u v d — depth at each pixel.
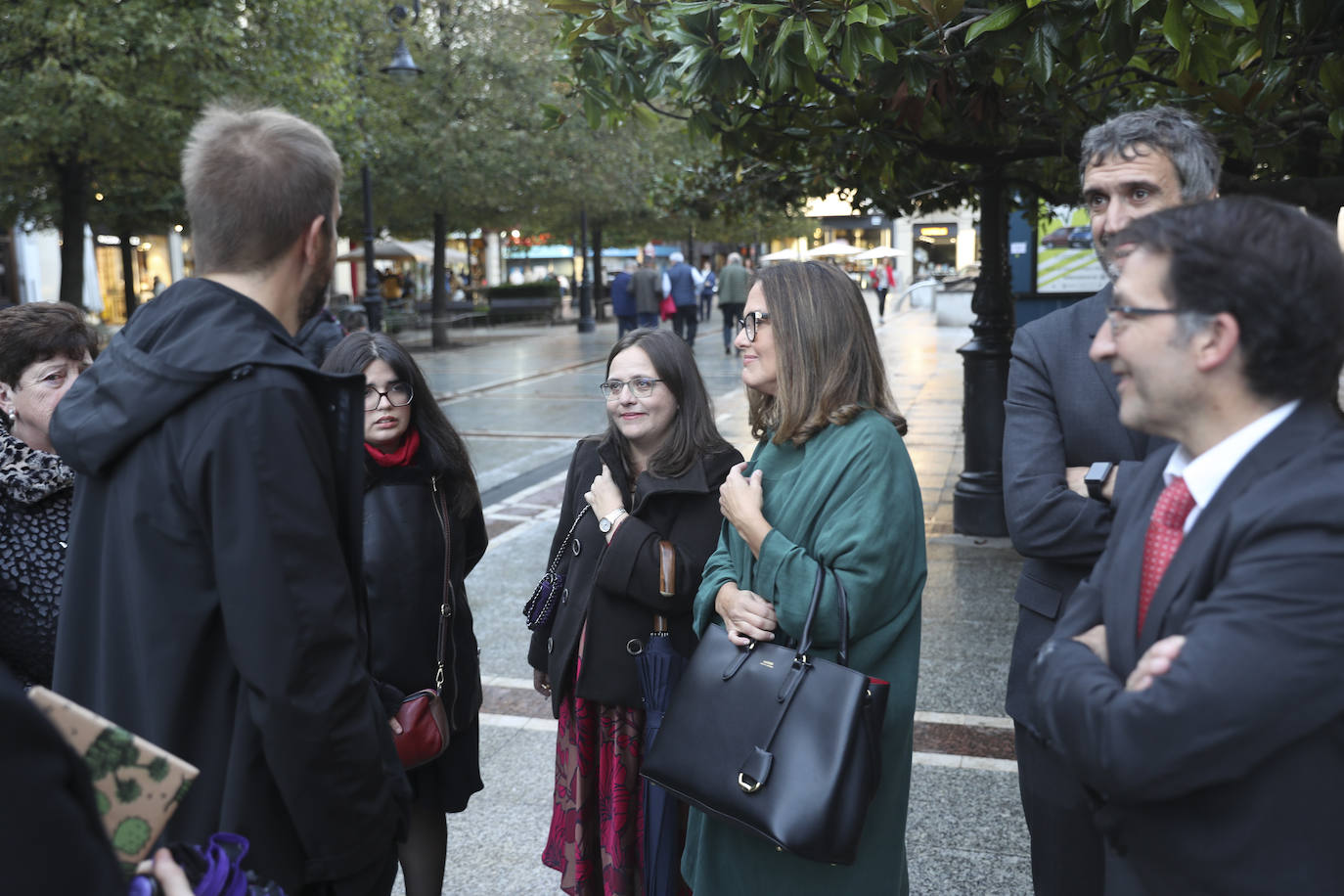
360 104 15.53
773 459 2.22
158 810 1.17
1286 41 3.24
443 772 2.74
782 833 1.85
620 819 2.59
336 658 1.59
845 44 3.18
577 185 22.50
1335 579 1.07
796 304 2.11
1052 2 3.03
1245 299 1.13
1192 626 1.14
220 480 1.53
